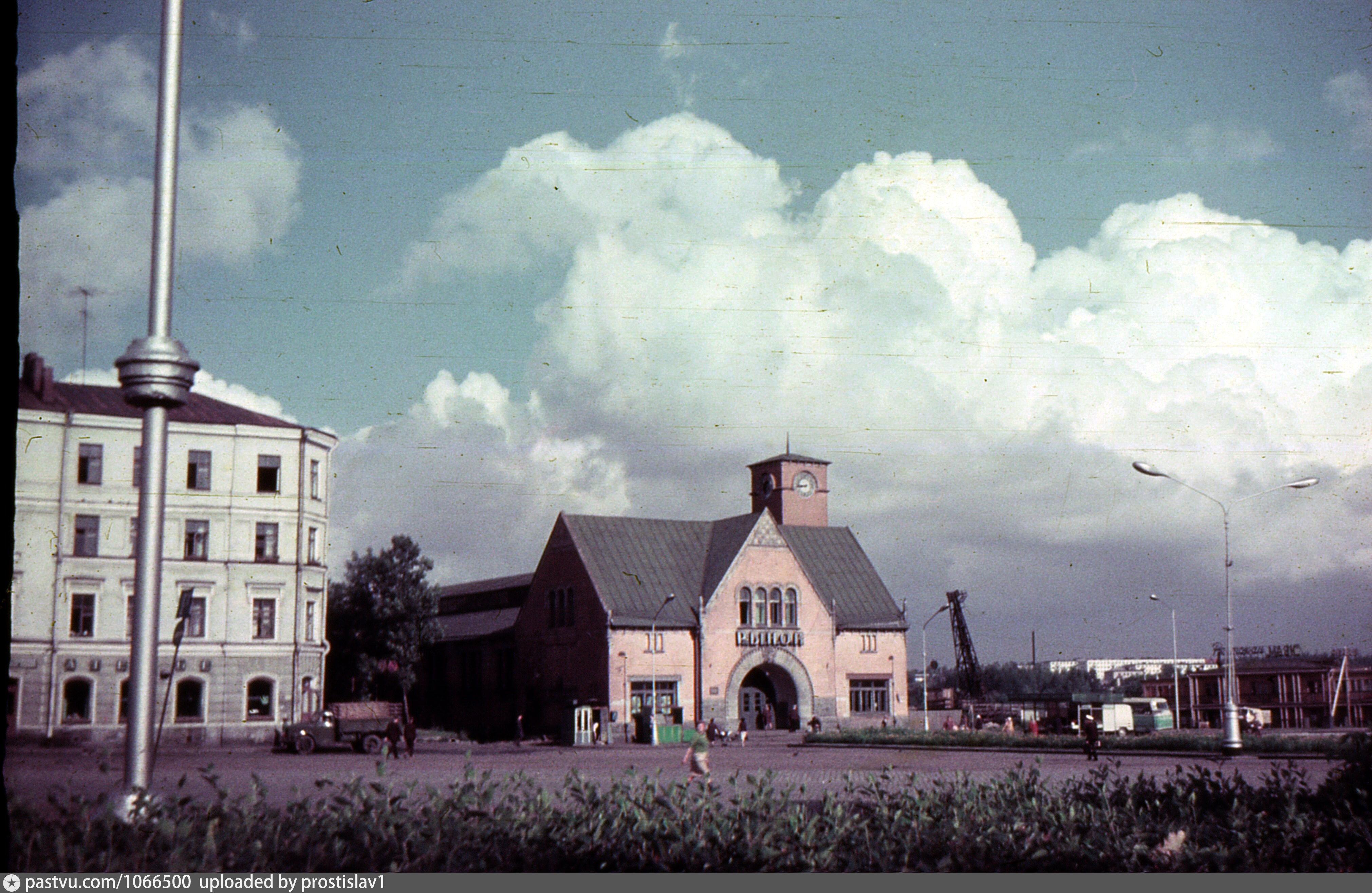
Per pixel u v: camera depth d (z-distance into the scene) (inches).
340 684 3107.8
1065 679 6003.9
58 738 2049.7
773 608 3159.5
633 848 383.6
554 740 2942.9
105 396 2207.2
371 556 3125.0
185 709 2239.2
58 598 2103.8
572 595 3083.2
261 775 1157.1
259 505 2353.6
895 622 3334.2
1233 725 1675.7
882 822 426.3
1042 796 490.6
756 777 460.4
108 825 367.2
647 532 3228.3
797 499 3649.1
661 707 2955.2
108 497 2171.5
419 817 397.7
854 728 3171.8
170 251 469.4
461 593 3880.4
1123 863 398.6
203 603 2278.5
